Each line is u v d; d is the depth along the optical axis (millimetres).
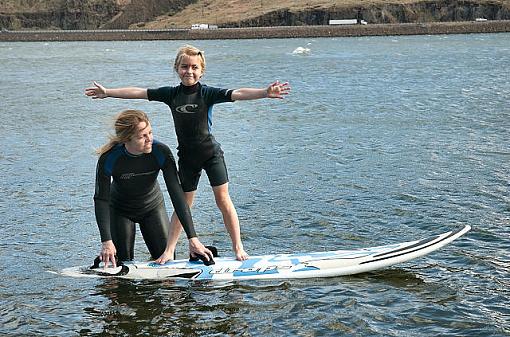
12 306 9273
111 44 138875
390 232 12344
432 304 9141
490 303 9164
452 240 10633
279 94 9398
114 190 10219
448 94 33875
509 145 20094
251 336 8344
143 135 9555
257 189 15508
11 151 20688
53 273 10445
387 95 34156
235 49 100375
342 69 54031
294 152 19781
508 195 14602
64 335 8453
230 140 21953
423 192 14930
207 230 12562
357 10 170375
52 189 15742
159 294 9547
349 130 23453
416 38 131625
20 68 63656
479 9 167875
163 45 127812
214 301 9320
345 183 15891
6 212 13883
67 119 27578
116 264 10320
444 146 20156
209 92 9656
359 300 9273
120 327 8633
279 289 9656
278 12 174625
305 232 12391
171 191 9922
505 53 72938
